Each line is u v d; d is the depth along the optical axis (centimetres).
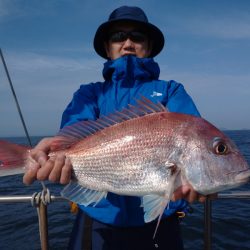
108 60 113
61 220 243
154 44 116
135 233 87
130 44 104
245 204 264
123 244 86
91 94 97
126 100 94
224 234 194
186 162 71
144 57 107
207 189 71
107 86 100
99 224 88
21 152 74
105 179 76
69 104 94
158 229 88
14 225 235
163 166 72
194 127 73
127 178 75
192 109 88
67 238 206
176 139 72
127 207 85
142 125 76
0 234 218
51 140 77
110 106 94
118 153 76
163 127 74
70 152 78
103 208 85
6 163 73
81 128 81
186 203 87
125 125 78
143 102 79
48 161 72
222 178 71
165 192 70
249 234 193
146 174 73
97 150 77
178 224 92
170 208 85
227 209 249
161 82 98
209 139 72
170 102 92
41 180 73
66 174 74
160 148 73
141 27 106
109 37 110
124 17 102
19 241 204
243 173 71
